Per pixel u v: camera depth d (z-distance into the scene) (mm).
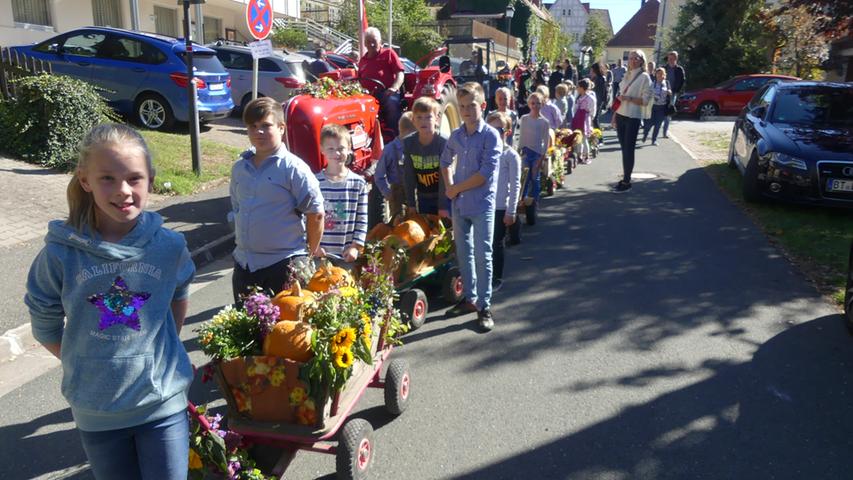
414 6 35094
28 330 5004
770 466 3537
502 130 6844
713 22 35000
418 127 5602
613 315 5590
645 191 10562
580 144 12633
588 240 7824
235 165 3998
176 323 2438
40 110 9086
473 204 5141
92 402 2168
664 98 15664
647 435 3836
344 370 3125
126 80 12539
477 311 5367
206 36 24516
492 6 37281
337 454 3289
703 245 7559
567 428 3920
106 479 2311
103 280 2143
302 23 29250
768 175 9008
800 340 5043
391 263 5004
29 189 8188
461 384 4469
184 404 2379
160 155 10523
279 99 15609
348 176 4754
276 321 3281
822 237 7711
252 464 3111
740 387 4355
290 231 3996
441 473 3516
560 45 61875
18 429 3928
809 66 27984
